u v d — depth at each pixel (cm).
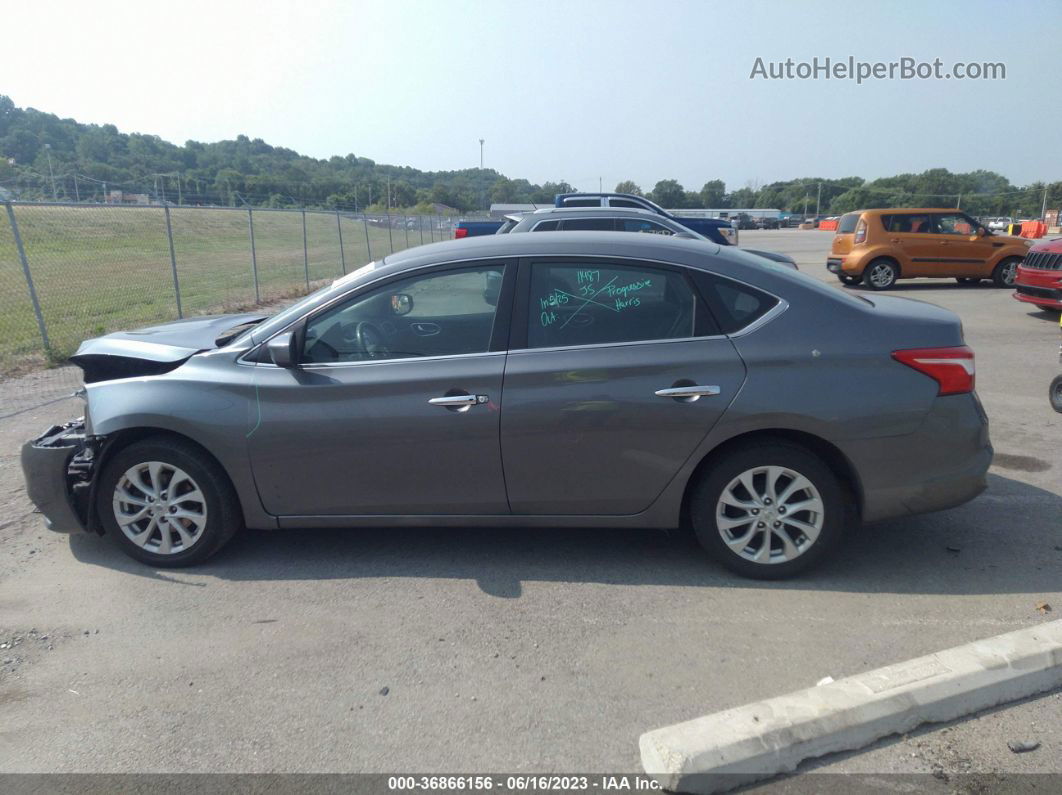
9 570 434
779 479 399
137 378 426
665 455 396
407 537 468
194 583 416
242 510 427
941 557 434
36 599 402
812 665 336
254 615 383
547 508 412
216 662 345
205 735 298
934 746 285
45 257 1537
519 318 405
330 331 417
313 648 354
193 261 2191
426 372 401
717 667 335
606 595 397
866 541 455
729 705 310
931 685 298
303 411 406
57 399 805
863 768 275
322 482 414
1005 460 592
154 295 1550
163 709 314
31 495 438
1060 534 461
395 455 406
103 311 1353
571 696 318
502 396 396
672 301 403
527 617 377
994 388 820
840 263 1836
